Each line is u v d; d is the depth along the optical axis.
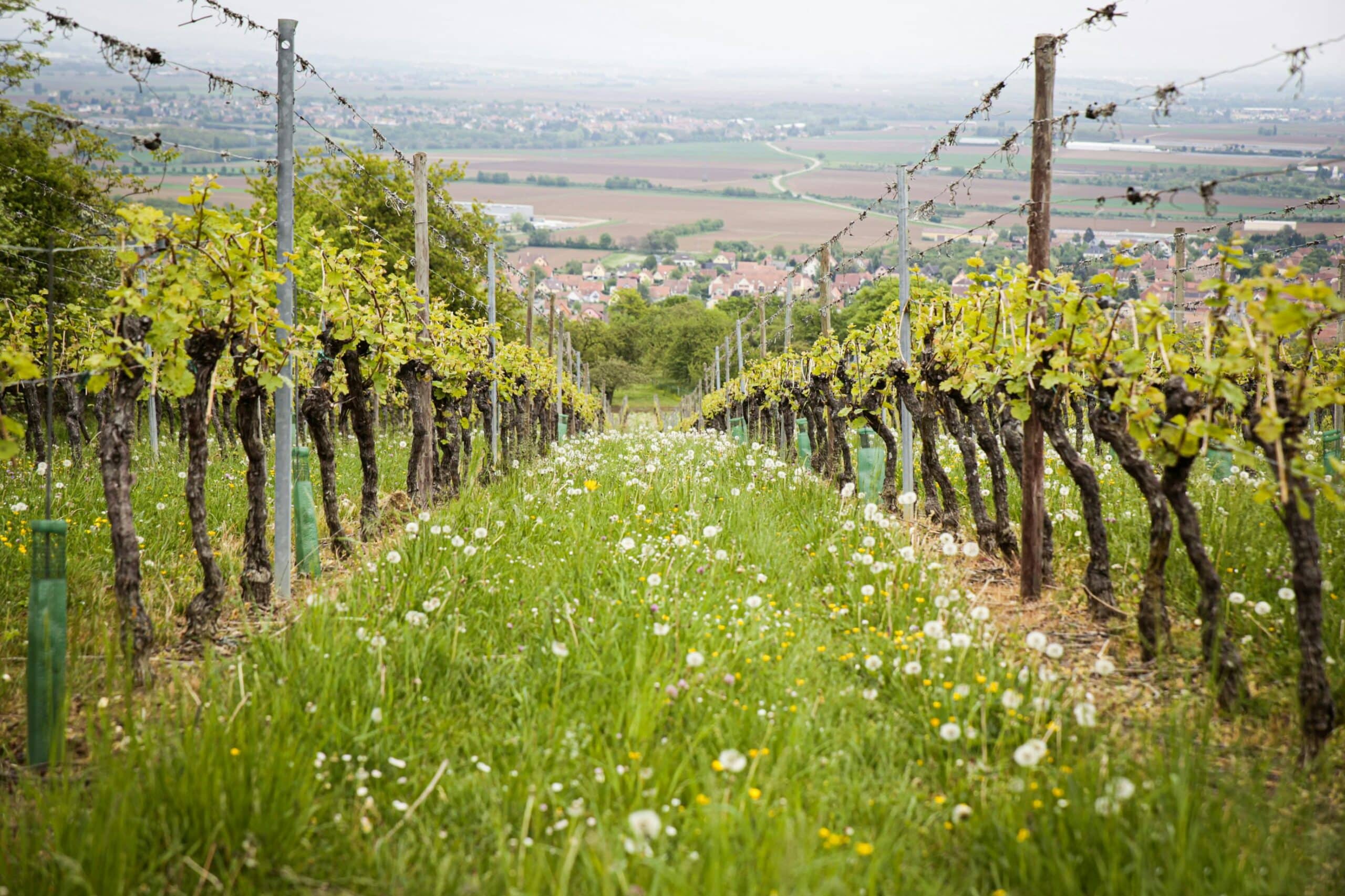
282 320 7.93
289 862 3.98
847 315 51.97
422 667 5.66
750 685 5.43
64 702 4.86
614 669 5.52
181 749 4.51
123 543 6.12
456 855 3.99
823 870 3.66
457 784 4.51
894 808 4.17
